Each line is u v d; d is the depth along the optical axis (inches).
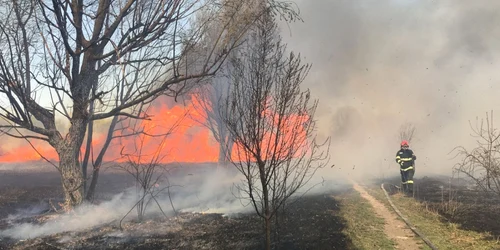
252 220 319.6
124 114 369.7
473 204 374.6
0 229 306.5
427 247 247.1
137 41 345.1
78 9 338.6
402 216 329.4
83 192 362.3
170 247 250.4
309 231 280.7
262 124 176.7
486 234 271.0
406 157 479.8
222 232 283.4
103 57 354.6
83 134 358.3
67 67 353.1
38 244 264.7
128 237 278.4
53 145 358.3
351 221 314.8
